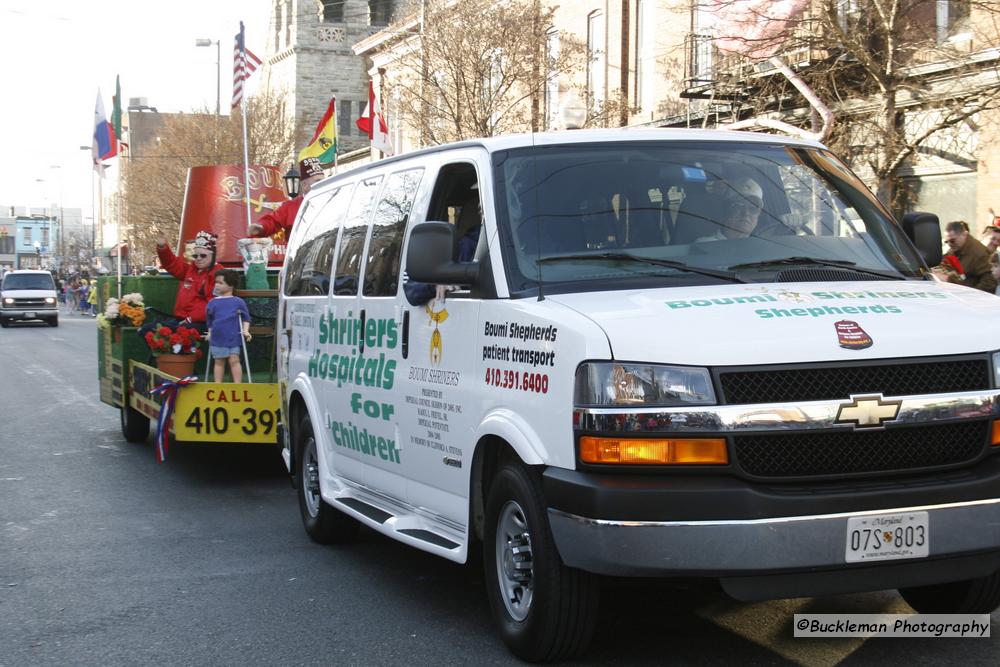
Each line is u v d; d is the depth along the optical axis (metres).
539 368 4.86
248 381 11.38
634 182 5.64
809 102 17.80
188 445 13.06
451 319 5.72
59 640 5.79
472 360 5.48
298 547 7.87
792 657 5.16
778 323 4.61
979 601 5.37
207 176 14.33
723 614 5.86
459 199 6.06
